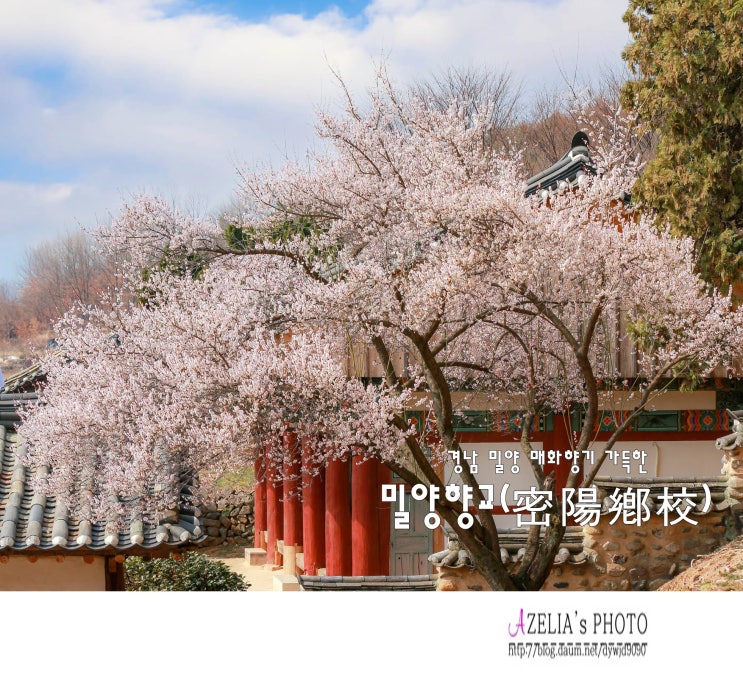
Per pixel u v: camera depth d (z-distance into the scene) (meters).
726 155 13.59
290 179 12.83
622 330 14.28
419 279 10.93
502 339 13.61
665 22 14.09
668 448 15.70
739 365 14.55
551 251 10.18
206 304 11.30
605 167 11.85
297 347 11.23
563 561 11.70
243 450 10.81
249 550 21.86
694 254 13.70
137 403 10.95
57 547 9.77
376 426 10.33
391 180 12.52
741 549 11.31
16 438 12.39
